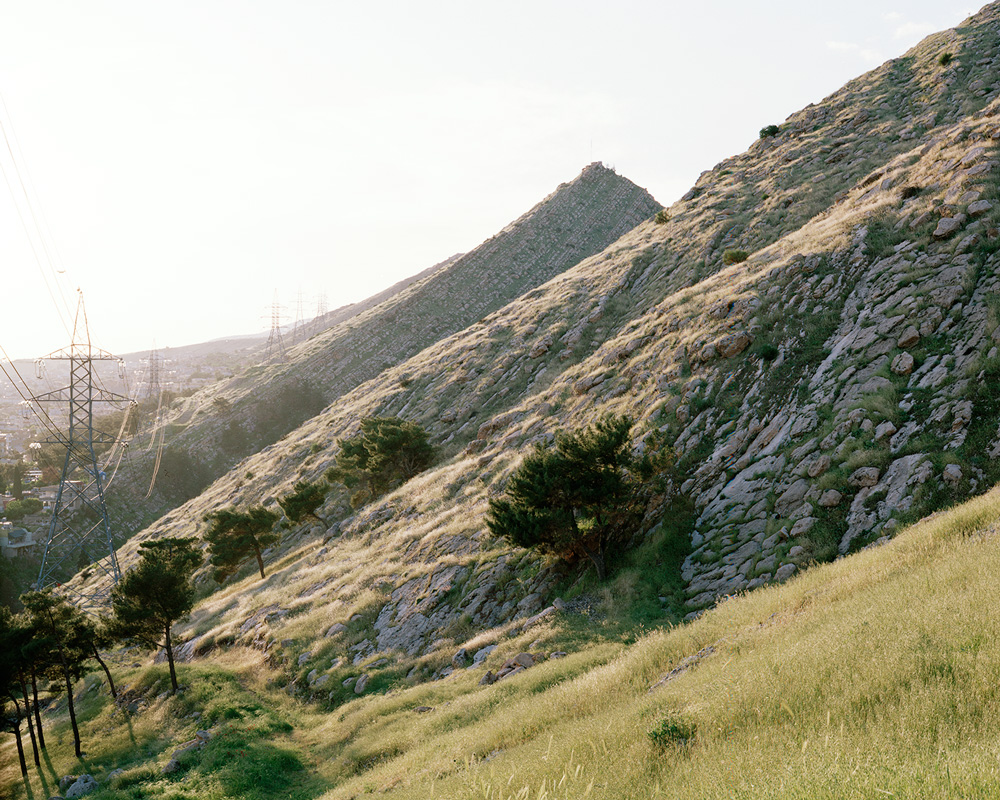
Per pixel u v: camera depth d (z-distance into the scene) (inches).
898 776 128.5
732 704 251.4
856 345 956.0
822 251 1245.7
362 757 687.1
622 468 1031.0
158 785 796.0
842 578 469.4
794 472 841.5
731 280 1508.4
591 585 937.5
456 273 6540.4
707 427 1069.1
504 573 1120.8
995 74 2114.9
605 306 2352.4
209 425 5738.2
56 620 1166.3
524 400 2036.2
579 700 474.6
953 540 423.8
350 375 5723.4
